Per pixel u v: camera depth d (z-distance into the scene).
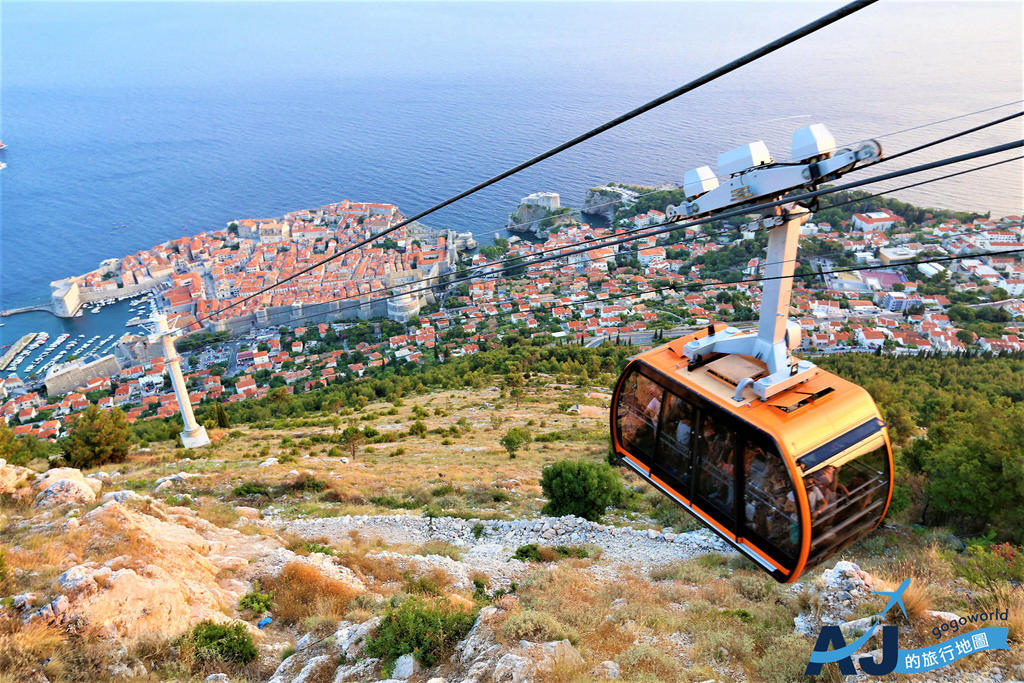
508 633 11.66
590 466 25.19
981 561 13.88
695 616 13.28
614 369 96.56
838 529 8.30
